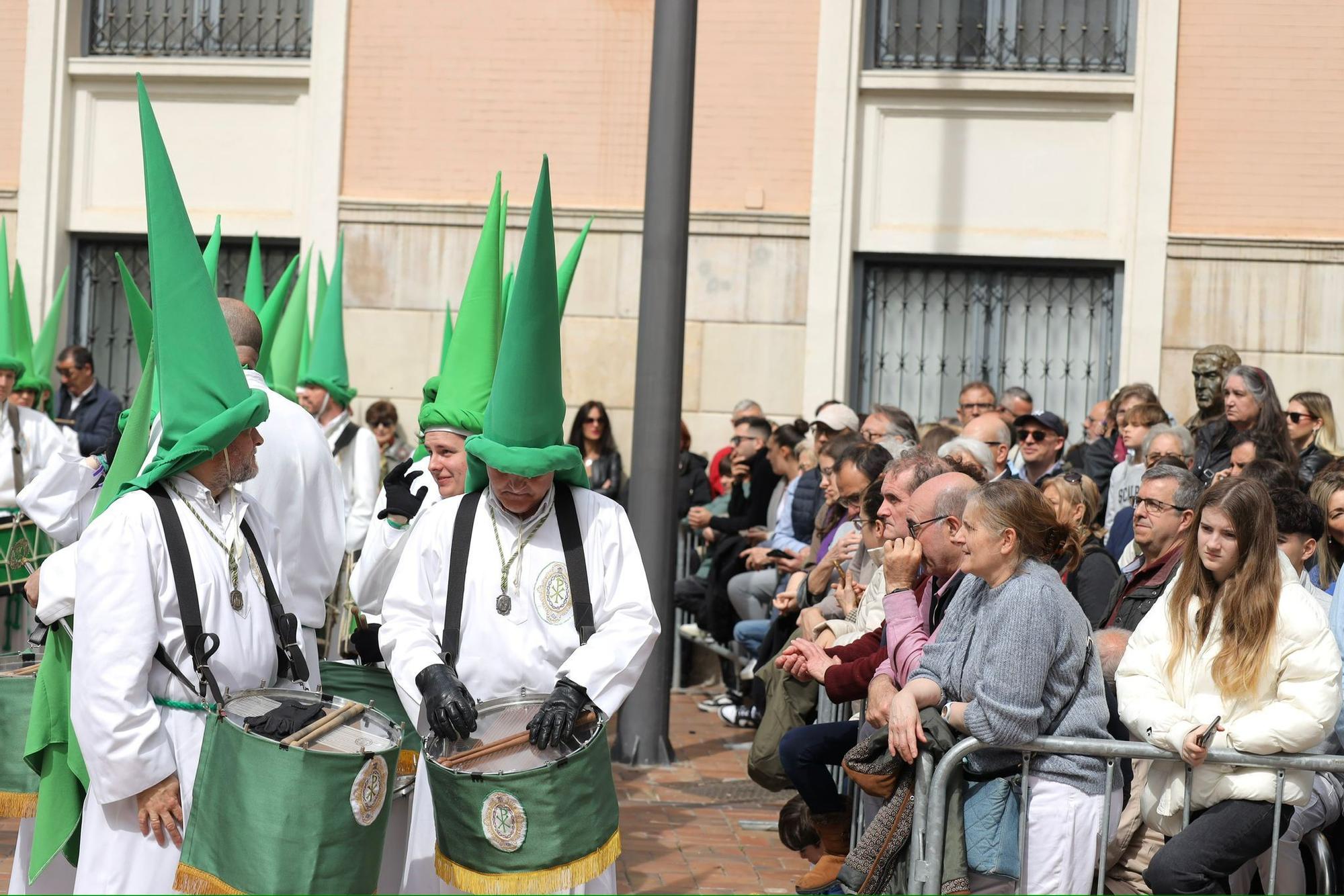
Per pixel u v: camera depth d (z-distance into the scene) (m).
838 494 6.26
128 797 3.51
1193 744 3.81
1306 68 10.89
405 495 4.80
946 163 11.33
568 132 11.44
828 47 11.20
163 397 3.73
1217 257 10.94
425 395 5.39
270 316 6.04
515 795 3.50
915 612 4.45
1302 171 10.90
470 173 11.54
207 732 3.46
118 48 12.27
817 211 11.22
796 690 5.42
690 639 9.22
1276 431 6.43
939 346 11.59
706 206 11.31
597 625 3.95
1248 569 3.91
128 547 3.54
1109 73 11.22
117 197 12.24
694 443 11.29
